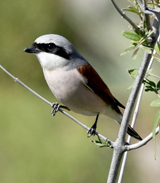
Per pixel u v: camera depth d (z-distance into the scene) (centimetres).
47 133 1342
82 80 625
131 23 374
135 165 1186
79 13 1906
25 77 1727
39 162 1157
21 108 1529
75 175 1098
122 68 1672
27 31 1780
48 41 615
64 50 621
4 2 1780
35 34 1786
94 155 1190
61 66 618
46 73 633
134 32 381
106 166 1138
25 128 1370
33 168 1129
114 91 1606
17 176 1097
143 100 1462
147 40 381
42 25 1814
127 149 433
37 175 1098
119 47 1773
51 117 1466
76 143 1264
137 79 418
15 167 1134
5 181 1073
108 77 1677
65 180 1085
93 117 1487
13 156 1190
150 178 1141
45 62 622
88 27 1883
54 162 1155
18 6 1794
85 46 1844
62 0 1886
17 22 1777
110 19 1888
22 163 1153
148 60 407
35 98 1617
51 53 618
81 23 1891
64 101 644
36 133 1335
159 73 1296
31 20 1800
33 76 1734
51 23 1839
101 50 1792
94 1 1892
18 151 1217
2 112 1480
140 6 381
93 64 1759
